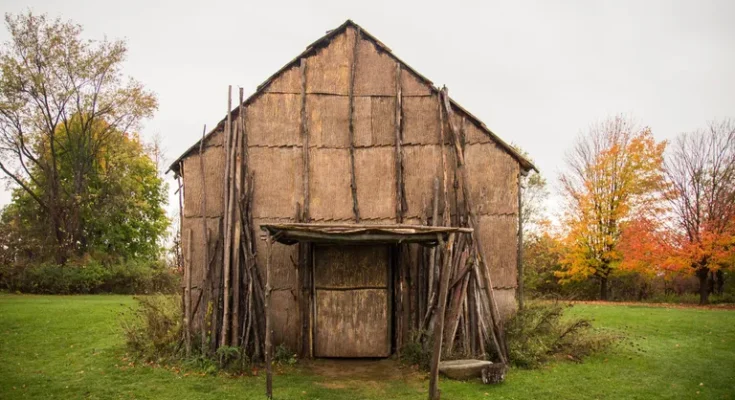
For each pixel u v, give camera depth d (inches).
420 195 496.7
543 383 403.5
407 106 508.7
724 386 396.5
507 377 420.2
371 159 501.4
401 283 489.1
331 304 489.4
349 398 368.8
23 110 1333.7
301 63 506.9
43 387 381.4
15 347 507.8
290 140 499.8
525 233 1477.6
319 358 483.2
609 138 1223.5
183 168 490.0
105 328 596.7
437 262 480.7
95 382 394.3
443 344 453.1
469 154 498.9
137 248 1717.5
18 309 724.0
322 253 494.6
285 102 503.8
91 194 1470.2
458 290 455.2
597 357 485.1
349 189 497.7
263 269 483.8
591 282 1312.7
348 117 505.7
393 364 465.7
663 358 480.7
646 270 1070.4
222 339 448.8
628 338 565.6
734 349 520.1
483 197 493.7
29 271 1221.1
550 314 499.5
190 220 483.5
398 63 512.4
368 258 494.6
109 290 1305.4
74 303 832.9
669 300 1169.4
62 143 1530.5
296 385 398.3
